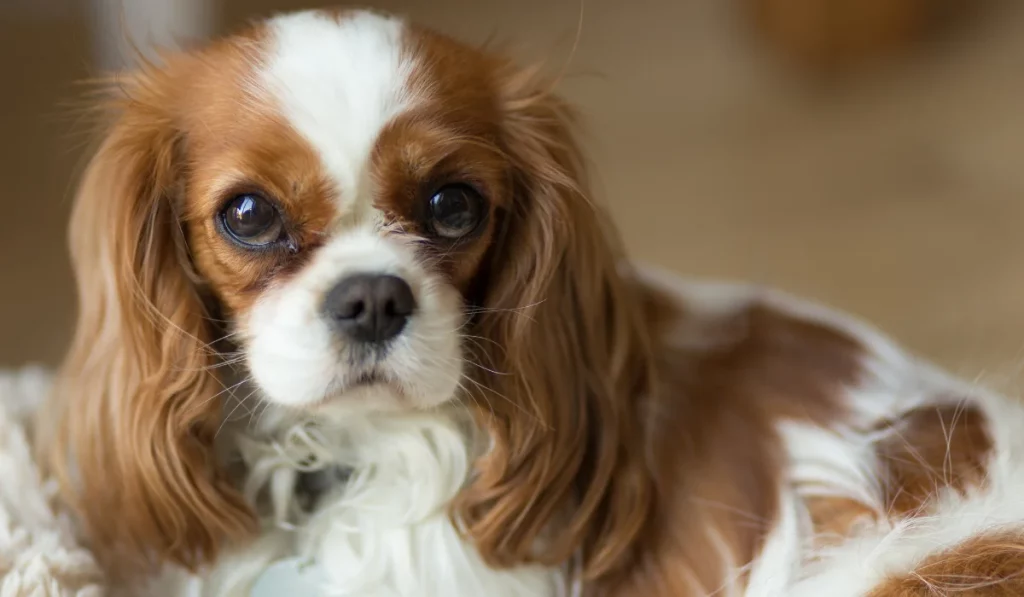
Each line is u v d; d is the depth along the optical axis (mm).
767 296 1396
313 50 1012
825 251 2412
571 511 1185
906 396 1221
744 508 1139
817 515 1121
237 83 1021
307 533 1202
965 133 2855
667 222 2521
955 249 2404
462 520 1147
